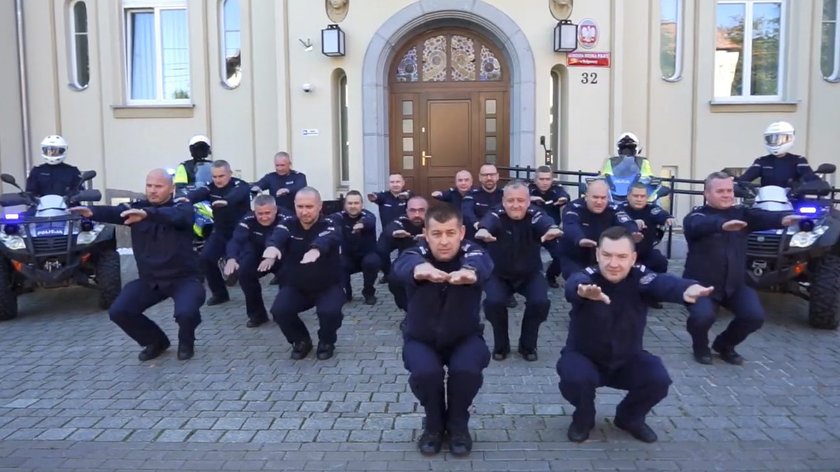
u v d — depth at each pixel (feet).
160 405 15.49
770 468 12.12
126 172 36.58
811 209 20.76
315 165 32.94
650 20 33.91
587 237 20.47
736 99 35.01
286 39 32.73
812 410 14.80
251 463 12.57
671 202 33.22
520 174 31.89
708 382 16.53
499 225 18.04
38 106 36.81
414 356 12.76
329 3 32.35
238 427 14.23
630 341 13.03
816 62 34.27
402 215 26.68
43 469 12.35
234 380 17.11
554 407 15.14
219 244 25.26
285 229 18.21
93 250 24.26
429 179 34.40
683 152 34.53
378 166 32.73
